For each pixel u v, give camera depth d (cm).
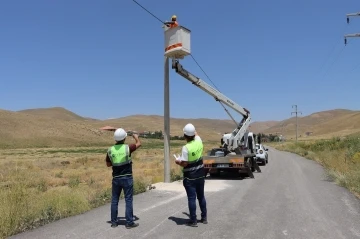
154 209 970
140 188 1303
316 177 1825
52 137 14962
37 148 12750
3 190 920
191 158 785
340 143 4544
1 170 3172
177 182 1603
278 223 817
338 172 1797
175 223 810
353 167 1888
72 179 2375
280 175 1981
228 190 1371
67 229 760
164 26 1559
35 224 805
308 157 3809
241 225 796
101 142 16150
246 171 1853
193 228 767
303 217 880
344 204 1051
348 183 1445
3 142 13188
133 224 773
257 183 1611
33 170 3456
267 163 3025
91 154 7862
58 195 1006
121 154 778
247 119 2152
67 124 17188
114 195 784
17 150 10962
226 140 2078
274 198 1169
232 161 1841
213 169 1877
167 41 1542
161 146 12669
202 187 801
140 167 3394
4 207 779
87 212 940
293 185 1510
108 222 822
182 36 1505
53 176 2897
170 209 970
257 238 698
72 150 10556
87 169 3794
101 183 2106
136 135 814
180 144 11588
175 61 1583
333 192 1286
